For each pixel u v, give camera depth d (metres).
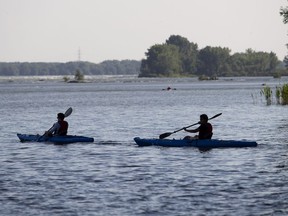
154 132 121.00
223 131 120.38
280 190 61.09
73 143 98.94
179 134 118.31
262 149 89.75
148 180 66.75
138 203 56.47
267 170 72.38
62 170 73.88
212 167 74.56
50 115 177.12
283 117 150.50
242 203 56.06
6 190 62.31
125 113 179.00
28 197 59.22
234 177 68.00
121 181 66.31
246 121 141.88
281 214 52.53
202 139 92.00
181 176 68.88
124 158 82.44
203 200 57.31
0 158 84.06
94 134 117.50
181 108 199.75
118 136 112.88
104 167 75.56
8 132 125.06
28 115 178.12
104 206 55.62
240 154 84.69
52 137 100.44
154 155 84.62
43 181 66.88
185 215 52.50
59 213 53.56
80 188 62.91
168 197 58.59
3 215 53.12
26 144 98.75
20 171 73.50
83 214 53.19
